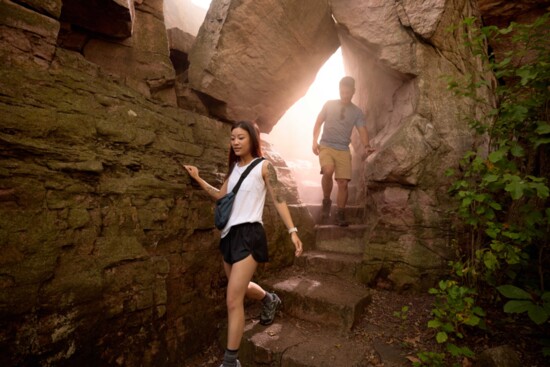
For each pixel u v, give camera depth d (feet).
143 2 8.73
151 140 7.29
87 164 5.74
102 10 7.31
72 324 5.33
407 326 8.04
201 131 9.45
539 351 6.42
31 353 4.80
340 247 12.26
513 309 5.93
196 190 8.39
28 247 4.83
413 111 10.78
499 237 7.59
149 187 6.98
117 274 6.15
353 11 11.75
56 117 5.47
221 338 8.27
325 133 12.44
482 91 11.52
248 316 8.93
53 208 5.24
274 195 6.82
